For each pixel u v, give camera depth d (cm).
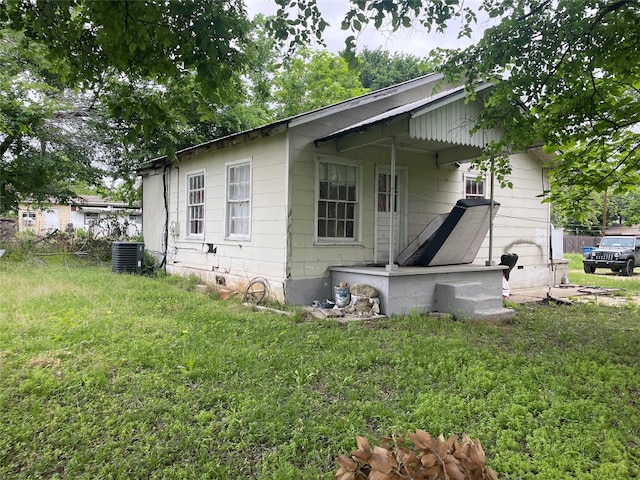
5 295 739
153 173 1247
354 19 315
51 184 1481
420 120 625
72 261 1398
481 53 492
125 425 302
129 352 450
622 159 577
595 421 319
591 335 593
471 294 747
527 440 290
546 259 1134
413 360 452
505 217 1043
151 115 364
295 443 280
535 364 452
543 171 1115
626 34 390
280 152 759
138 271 1155
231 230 912
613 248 1722
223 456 271
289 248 741
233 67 352
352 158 807
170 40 301
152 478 248
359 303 688
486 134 696
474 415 326
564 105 504
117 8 271
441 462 153
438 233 789
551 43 443
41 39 319
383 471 152
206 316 637
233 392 357
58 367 404
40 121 1211
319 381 393
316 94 2202
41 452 271
